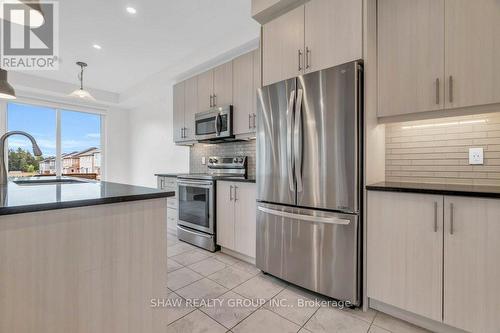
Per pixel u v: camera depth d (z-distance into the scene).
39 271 0.98
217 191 3.00
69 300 1.05
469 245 1.40
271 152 2.24
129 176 5.82
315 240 1.94
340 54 1.89
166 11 2.56
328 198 1.87
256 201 2.40
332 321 1.68
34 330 0.96
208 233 3.06
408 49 1.75
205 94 3.50
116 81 4.64
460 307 1.43
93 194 1.22
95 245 1.12
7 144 4.32
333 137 1.84
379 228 1.72
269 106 2.25
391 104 1.82
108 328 1.16
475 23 1.51
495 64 1.45
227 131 3.12
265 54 2.40
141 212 1.27
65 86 4.60
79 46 3.28
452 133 1.87
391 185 1.77
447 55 1.60
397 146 2.10
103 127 5.52
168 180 3.83
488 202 1.35
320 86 1.91
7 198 1.08
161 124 4.95
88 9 2.51
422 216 1.55
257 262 2.38
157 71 4.14
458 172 1.84
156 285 1.32
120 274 1.20
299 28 2.13
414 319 1.63
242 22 2.77
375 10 1.88
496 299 1.33
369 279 1.76
